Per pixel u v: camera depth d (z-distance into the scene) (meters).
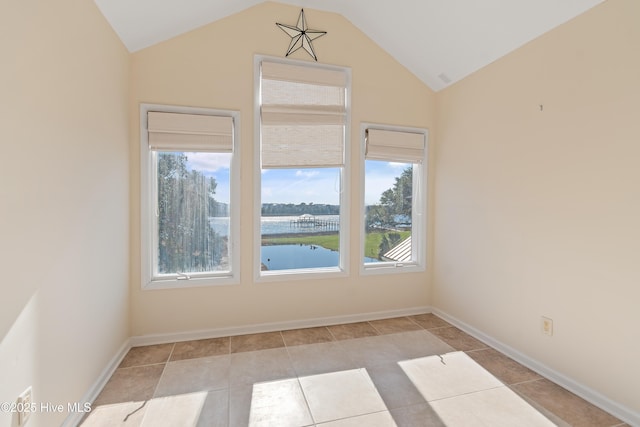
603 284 1.80
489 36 2.40
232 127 2.67
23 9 1.24
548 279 2.13
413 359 2.35
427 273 3.38
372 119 3.10
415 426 1.64
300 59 2.87
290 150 2.89
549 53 2.12
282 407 1.78
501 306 2.51
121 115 2.30
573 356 1.96
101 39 1.95
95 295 1.89
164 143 2.54
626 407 1.68
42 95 1.36
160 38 2.50
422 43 2.83
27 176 1.27
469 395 1.91
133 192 2.50
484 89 2.69
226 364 2.25
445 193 3.19
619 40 1.72
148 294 2.56
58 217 1.49
